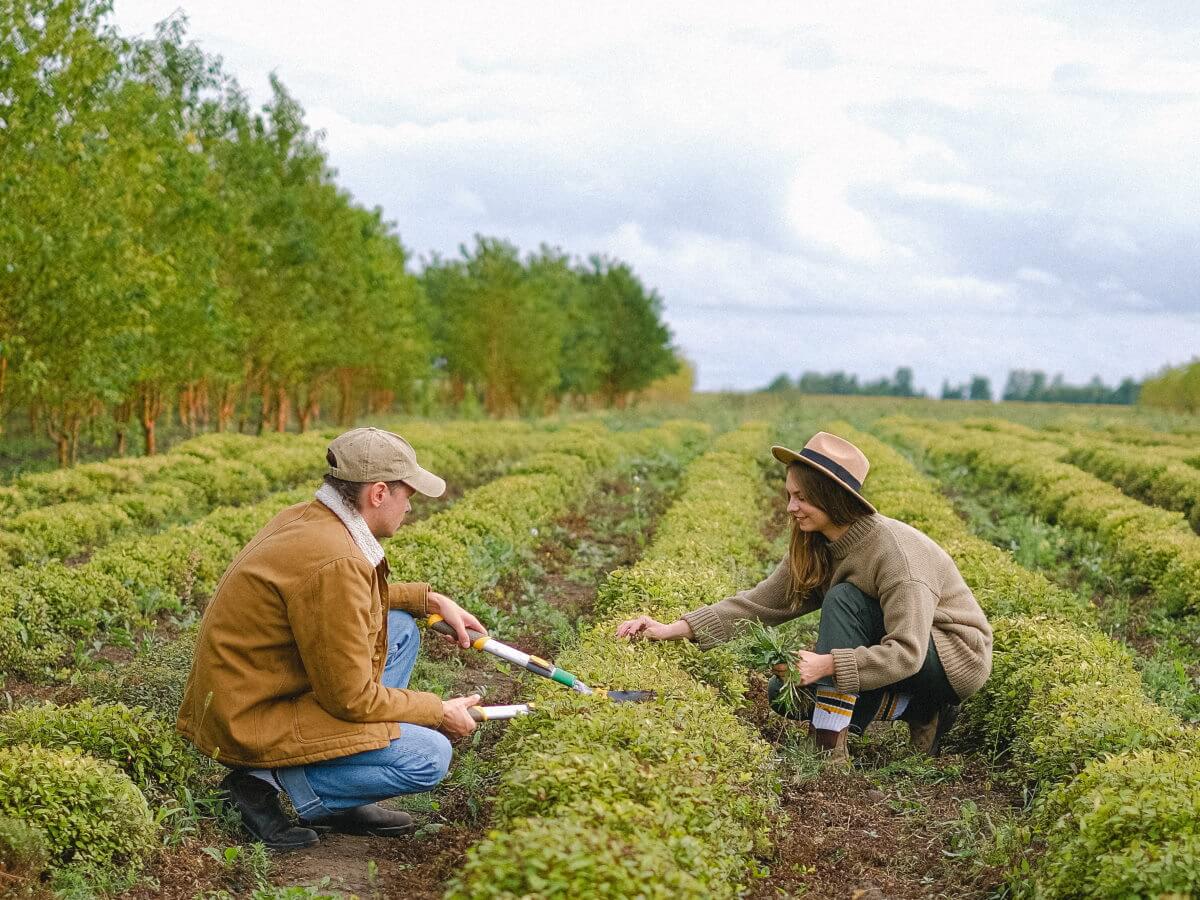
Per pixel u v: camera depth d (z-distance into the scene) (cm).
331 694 407
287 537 414
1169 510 1528
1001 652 605
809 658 494
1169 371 6081
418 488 427
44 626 700
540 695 471
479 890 290
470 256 4147
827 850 440
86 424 2150
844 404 6012
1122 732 475
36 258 1432
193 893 382
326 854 426
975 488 1823
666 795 376
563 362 4675
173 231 1892
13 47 1341
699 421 3881
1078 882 354
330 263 2788
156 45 2002
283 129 2712
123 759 443
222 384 2475
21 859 355
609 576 747
